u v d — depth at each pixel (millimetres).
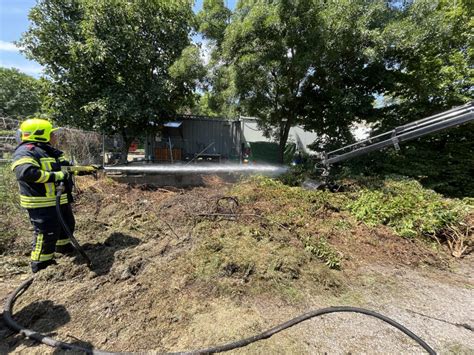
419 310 2164
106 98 7906
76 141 6203
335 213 4215
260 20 6410
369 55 6277
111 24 7895
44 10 7961
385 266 2906
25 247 2924
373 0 6535
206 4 8359
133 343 1699
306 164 7266
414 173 6562
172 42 8953
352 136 7746
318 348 1718
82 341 1699
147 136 9945
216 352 1653
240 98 7926
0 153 5059
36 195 2307
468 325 1987
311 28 6461
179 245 3107
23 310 1964
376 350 1713
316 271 2650
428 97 6891
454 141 6980
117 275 2420
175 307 2072
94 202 4543
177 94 9586
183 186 7098
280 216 4016
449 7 6812
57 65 8289
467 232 3369
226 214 3969
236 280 2453
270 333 1812
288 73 7531
